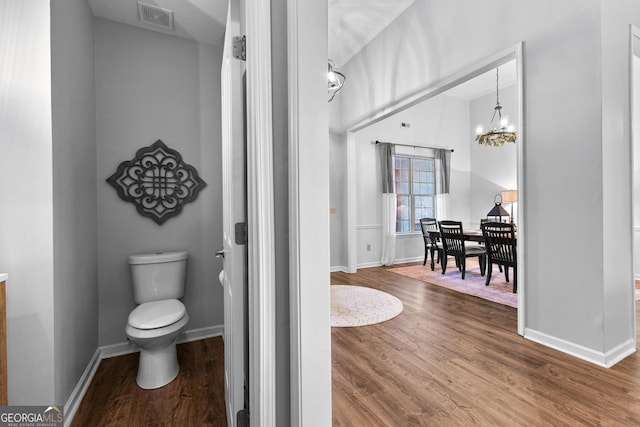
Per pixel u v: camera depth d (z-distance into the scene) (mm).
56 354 1401
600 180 1913
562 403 1562
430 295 3537
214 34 2400
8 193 1334
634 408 1516
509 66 4852
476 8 2611
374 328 2588
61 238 1486
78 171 1756
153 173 2305
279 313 956
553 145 2141
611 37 1963
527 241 2314
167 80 2381
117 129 2207
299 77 838
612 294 1972
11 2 1369
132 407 1586
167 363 1812
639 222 4016
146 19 2203
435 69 3020
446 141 6168
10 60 1354
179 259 2221
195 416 1518
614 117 1982
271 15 940
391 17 3508
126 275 2229
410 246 5840
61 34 1543
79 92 1791
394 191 5477
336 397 1645
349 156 4750
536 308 2275
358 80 4234
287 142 941
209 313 2488
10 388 1304
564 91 2074
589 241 1968
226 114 1478
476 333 2461
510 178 5691
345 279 4371
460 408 1542
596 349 1947
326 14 876
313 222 850
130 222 2242
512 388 1700
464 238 4215
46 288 1370
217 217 2529
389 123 5570
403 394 1665
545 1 2160
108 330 2174
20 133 1354
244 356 1228
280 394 960
